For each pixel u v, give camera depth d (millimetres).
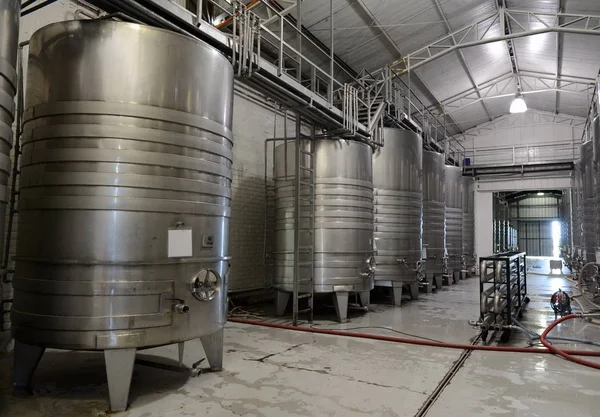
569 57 12445
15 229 4516
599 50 11344
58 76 3164
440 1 9266
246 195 8430
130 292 3061
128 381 3041
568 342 5266
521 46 12812
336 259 6547
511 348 4758
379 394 3375
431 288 10219
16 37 2600
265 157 8664
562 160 16312
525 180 16922
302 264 6492
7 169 2555
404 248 8227
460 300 8938
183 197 3320
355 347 4891
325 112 6188
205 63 3488
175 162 3271
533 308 7988
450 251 12891
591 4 9539
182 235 3293
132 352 3072
